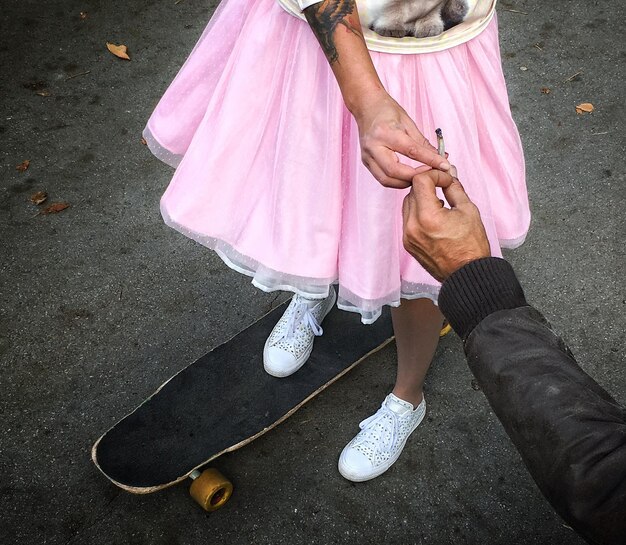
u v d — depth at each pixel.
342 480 2.00
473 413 2.14
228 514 1.93
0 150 2.76
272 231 1.58
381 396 2.17
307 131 1.49
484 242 1.01
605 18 3.40
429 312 1.71
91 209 2.60
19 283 2.38
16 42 3.17
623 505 0.78
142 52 3.18
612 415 0.84
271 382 2.04
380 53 1.42
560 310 2.38
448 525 1.93
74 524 1.90
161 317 2.33
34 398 2.12
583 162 2.81
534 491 1.99
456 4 1.37
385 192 1.45
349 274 1.58
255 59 1.52
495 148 1.59
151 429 1.92
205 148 1.60
